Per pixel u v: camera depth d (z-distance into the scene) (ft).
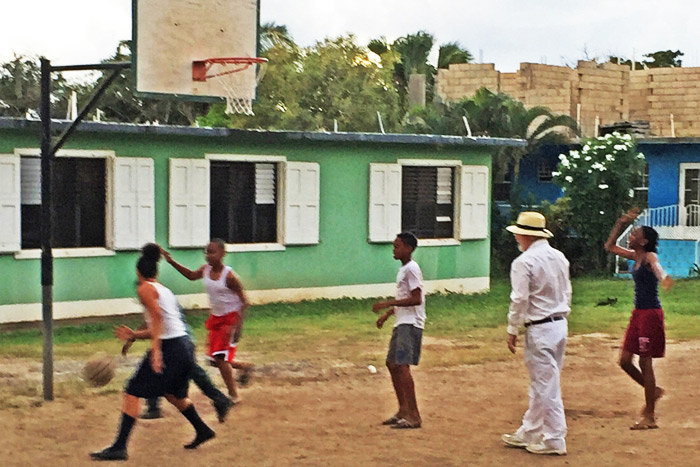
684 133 181.78
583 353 72.54
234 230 97.55
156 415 49.65
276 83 182.29
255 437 46.03
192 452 43.14
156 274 42.63
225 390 57.67
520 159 158.30
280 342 76.28
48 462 41.45
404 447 44.19
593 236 140.46
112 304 89.25
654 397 48.26
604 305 101.86
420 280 47.65
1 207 82.64
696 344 76.84
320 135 99.04
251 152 96.99
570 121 154.10
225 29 73.36
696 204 146.82
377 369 65.36
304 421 49.57
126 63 51.75
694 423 49.49
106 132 87.30
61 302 86.58
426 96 200.95
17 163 83.20
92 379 45.37
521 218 43.60
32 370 63.67
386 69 204.85
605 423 49.37
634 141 141.28
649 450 43.68
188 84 71.36
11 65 140.67
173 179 92.32
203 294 94.58
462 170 111.55
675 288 118.01
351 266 104.47
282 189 99.35
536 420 43.37
